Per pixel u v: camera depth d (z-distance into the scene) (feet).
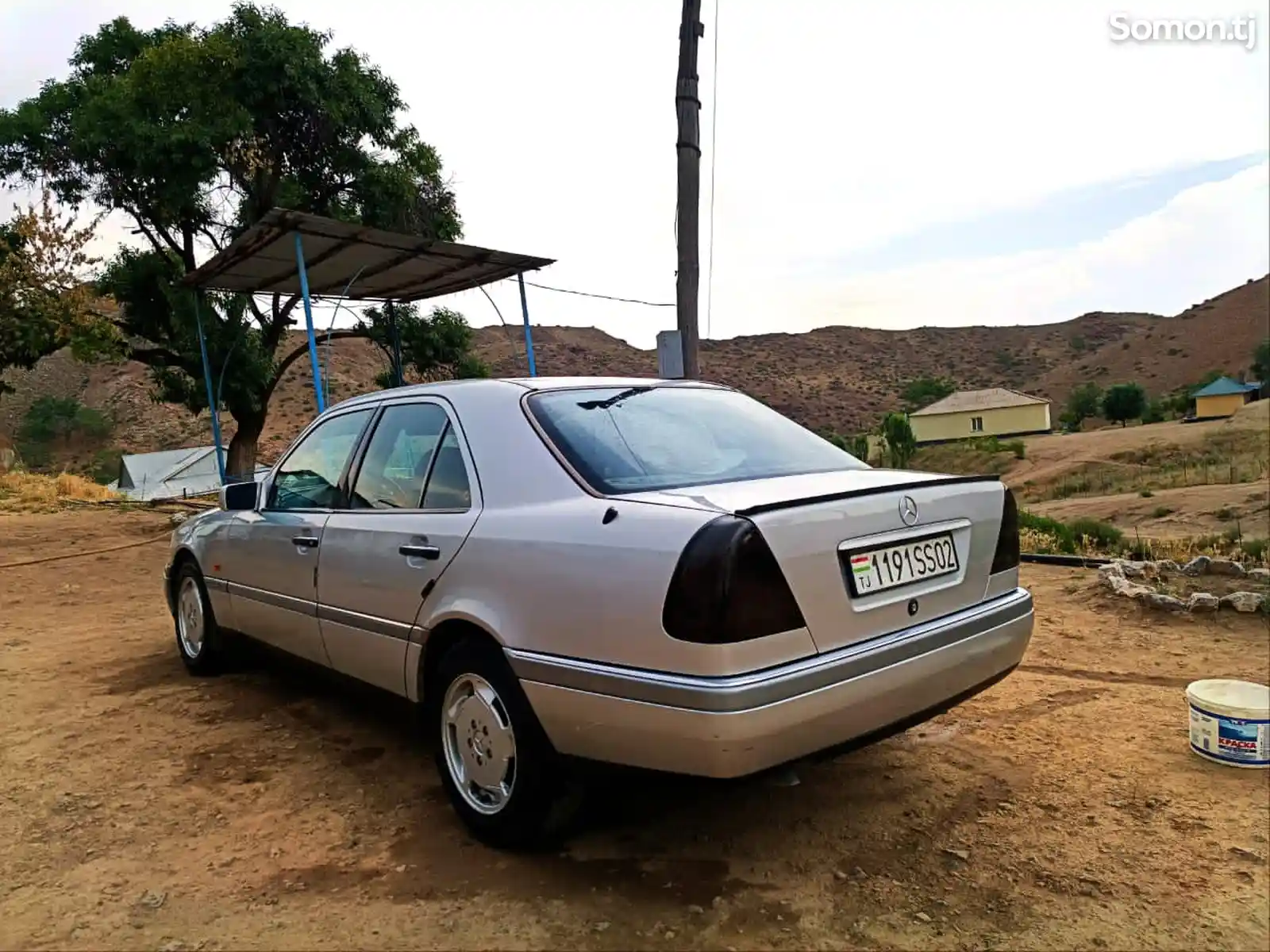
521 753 9.44
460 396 11.78
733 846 10.19
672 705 8.02
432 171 65.67
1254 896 9.18
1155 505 87.81
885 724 9.14
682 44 26.30
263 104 57.98
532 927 8.53
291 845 10.30
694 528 8.21
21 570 30.68
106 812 11.23
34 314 52.75
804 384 353.51
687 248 26.48
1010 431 255.29
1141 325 434.71
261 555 14.55
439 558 10.57
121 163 57.52
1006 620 10.73
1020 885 9.41
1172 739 13.62
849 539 8.95
